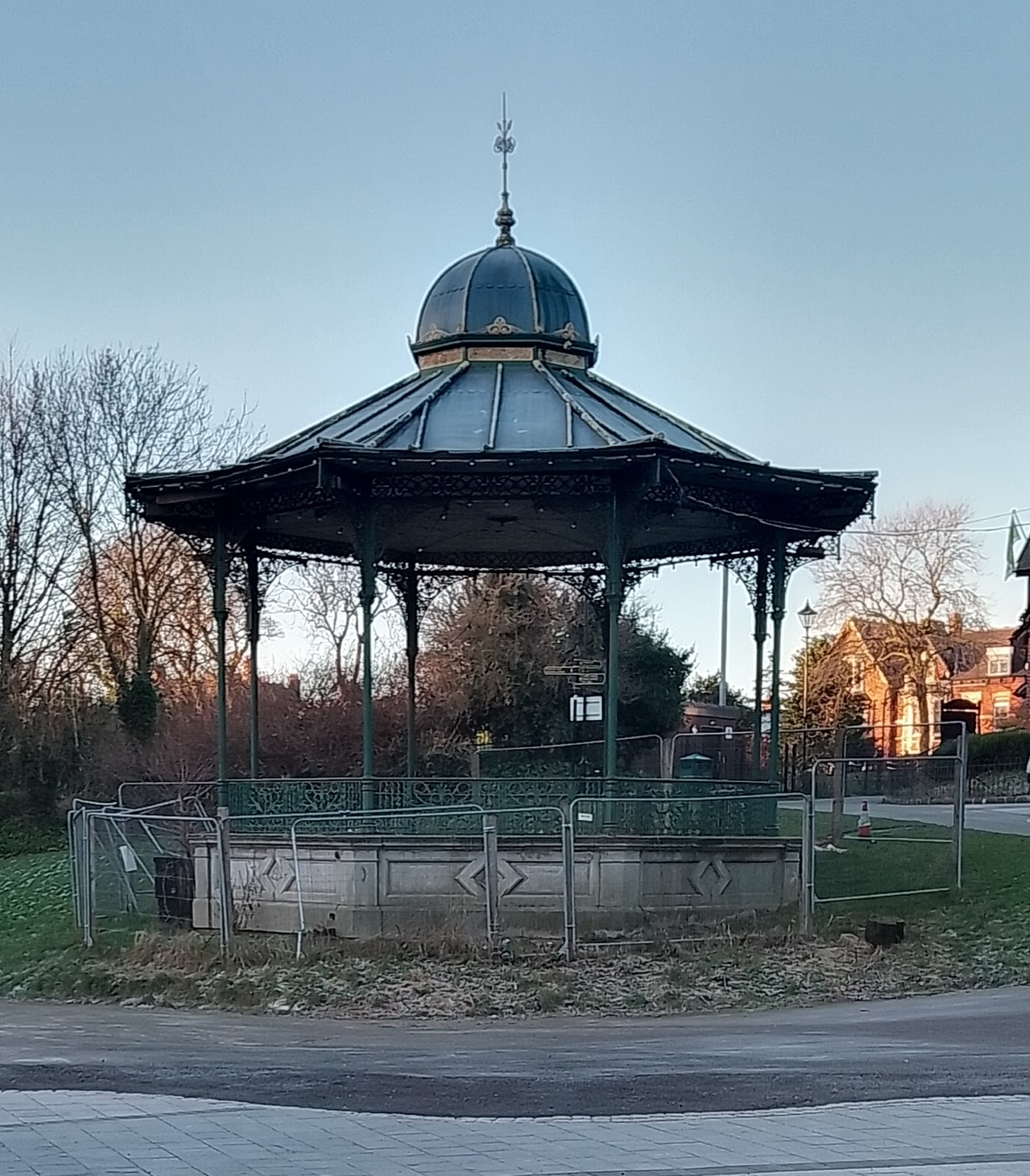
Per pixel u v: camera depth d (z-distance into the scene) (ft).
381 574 92.84
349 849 64.34
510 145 84.07
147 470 159.43
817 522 76.84
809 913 62.44
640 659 155.53
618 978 55.52
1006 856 81.10
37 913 82.64
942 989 53.72
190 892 69.97
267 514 73.51
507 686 150.71
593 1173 22.95
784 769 132.87
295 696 154.61
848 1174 22.88
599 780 67.00
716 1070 34.63
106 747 143.33
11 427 154.81
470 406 73.36
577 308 80.28
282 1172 22.99
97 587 157.17
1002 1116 27.50
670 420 77.30
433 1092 31.24
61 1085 32.94
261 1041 44.37
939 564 230.48
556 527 81.76
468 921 62.69
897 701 246.88
